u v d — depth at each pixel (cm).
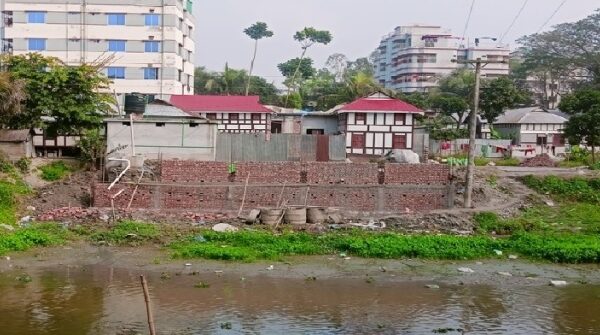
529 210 3828
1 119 4172
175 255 2709
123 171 3722
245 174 3756
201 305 2033
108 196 3606
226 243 2945
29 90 4166
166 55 7394
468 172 3725
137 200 3653
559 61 9919
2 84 3891
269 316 1931
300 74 9856
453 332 1806
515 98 7325
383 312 1995
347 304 2078
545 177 4294
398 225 3419
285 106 8419
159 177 3775
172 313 1944
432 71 13950
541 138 7319
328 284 2333
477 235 3275
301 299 2127
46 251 2780
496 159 5788
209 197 3709
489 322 1911
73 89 4303
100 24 7306
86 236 3055
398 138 5369
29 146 4316
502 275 2516
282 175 3769
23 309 1948
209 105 5788
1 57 4319
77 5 7269
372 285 2333
